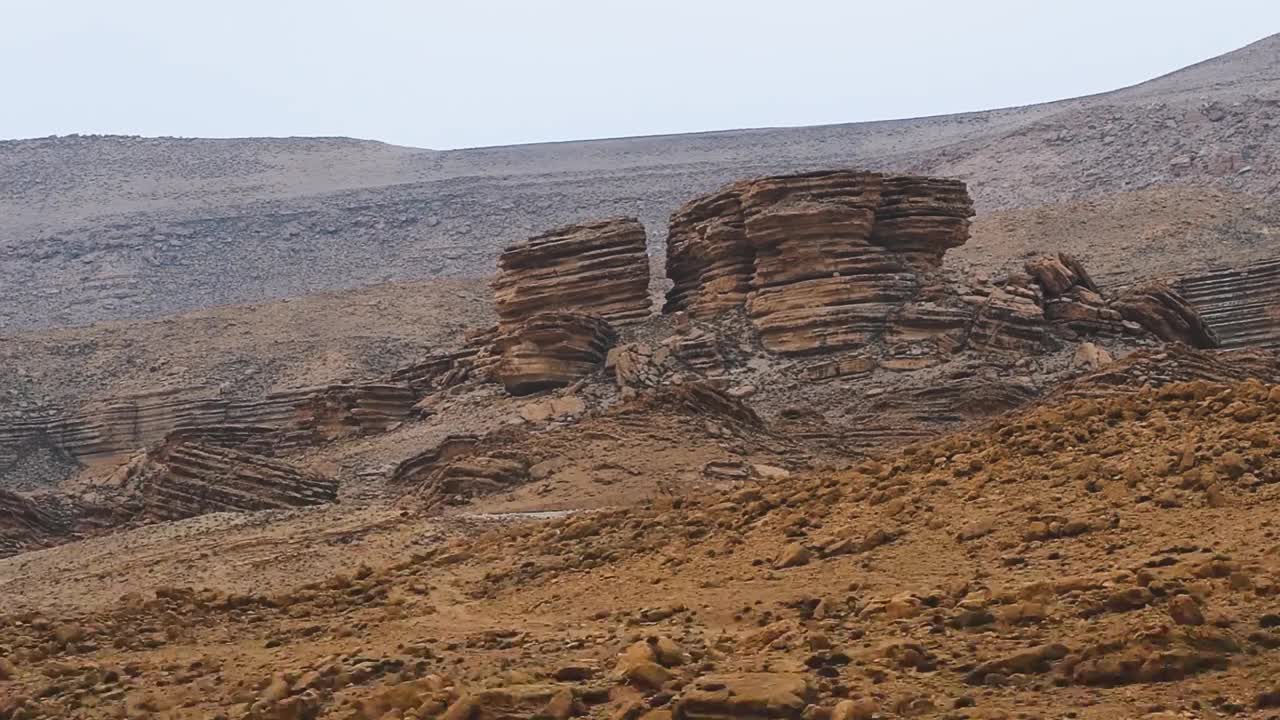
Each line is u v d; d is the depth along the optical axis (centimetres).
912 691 1700
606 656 2084
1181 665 1678
